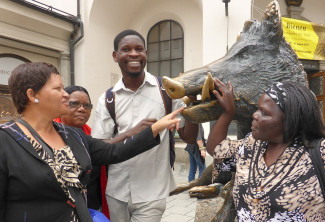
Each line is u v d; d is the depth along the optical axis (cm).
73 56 661
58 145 109
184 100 146
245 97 144
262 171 101
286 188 93
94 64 674
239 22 502
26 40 570
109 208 180
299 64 157
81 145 117
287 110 96
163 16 723
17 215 96
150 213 169
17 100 105
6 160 94
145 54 168
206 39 525
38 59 613
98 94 687
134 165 170
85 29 653
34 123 106
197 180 242
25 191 94
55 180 97
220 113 140
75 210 102
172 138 178
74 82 664
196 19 675
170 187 180
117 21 723
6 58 557
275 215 94
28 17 554
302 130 98
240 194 104
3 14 518
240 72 145
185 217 343
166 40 729
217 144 124
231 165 121
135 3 722
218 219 160
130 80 169
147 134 133
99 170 183
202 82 141
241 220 103
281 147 102
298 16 580
